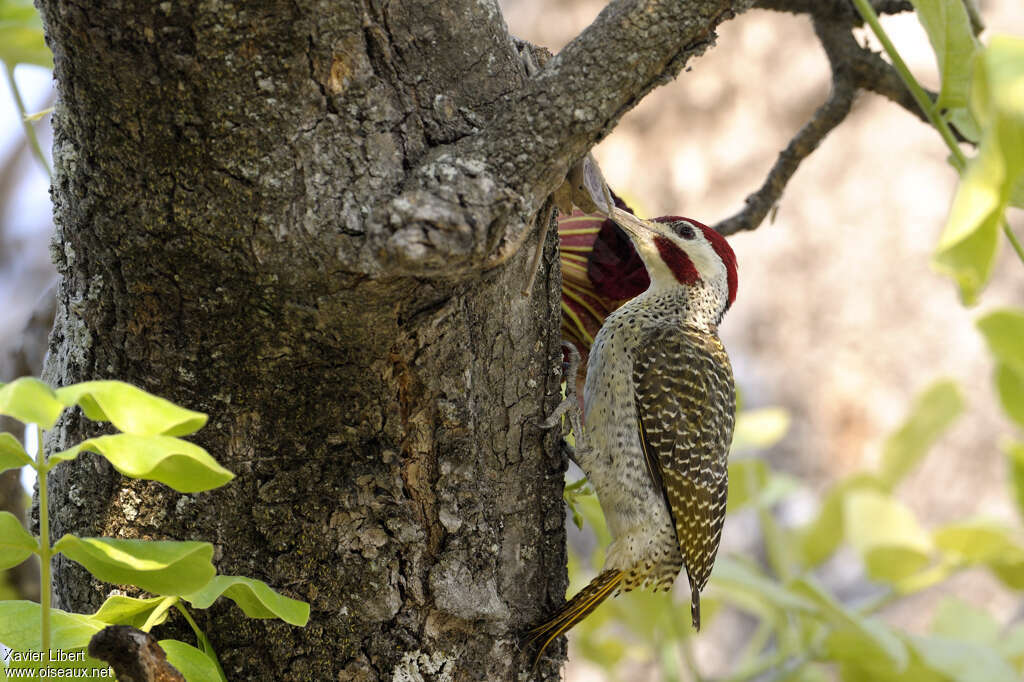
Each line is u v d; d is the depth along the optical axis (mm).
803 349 15000
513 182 4469
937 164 14609
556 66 4582
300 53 4367
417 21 4570
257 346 4695
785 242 15336
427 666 5043
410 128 4527
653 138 16500
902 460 9305
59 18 4297
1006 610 13375
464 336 4883
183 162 4441
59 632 4023
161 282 4641
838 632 7652
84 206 4648
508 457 5320
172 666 4082
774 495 9453
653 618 8977
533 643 5531
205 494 4867
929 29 5172
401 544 4949
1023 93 3219
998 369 6750
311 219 4398
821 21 7906
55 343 5188
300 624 4129
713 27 4688
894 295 14586
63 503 5062
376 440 4883
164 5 4238
